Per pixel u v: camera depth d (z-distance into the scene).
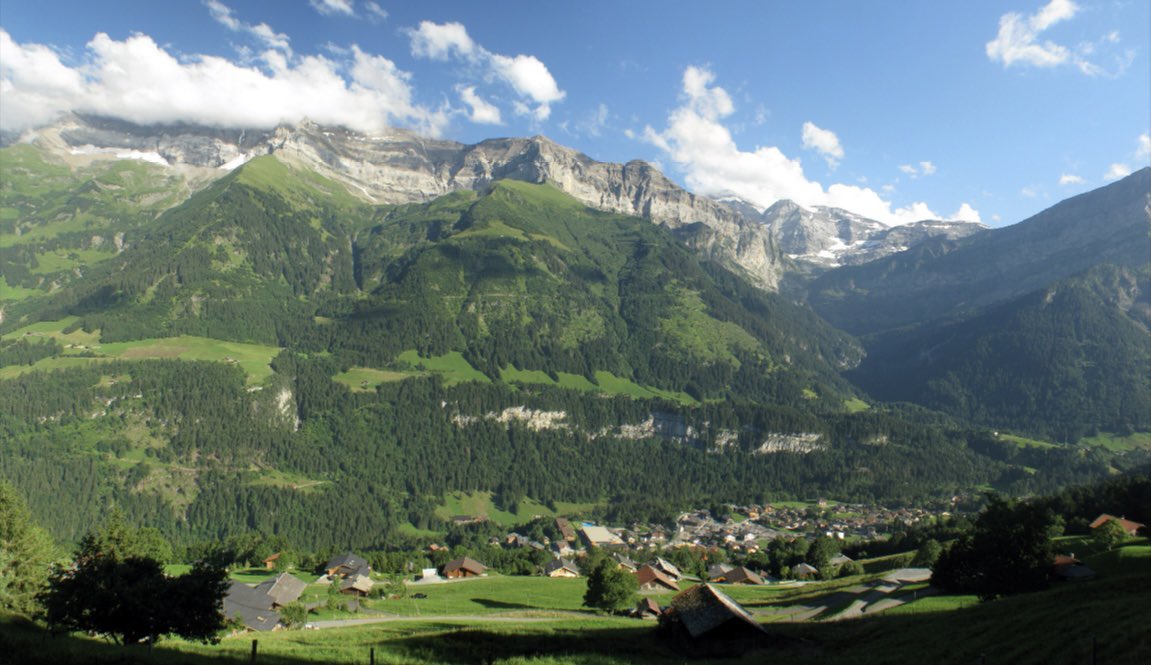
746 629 55.38
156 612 43.38
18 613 52.22
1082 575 79.62
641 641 58.84
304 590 106.06
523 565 167.38
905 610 73.62
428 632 66.69
